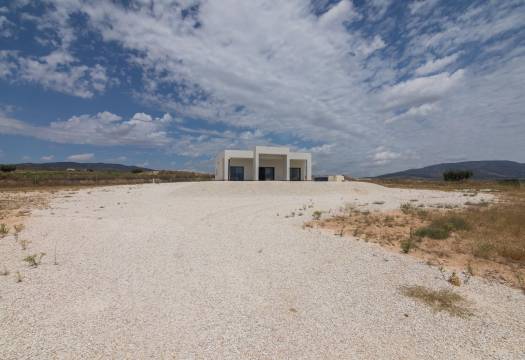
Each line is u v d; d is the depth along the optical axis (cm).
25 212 1088
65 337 308
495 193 2406
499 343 321
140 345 301
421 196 2164
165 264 552
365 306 402
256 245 700
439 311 390
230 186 2323
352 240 754
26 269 498
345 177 4559
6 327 321
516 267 561
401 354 300
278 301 412
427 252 652
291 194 2314
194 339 315
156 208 1342
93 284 448
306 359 288
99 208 1302
